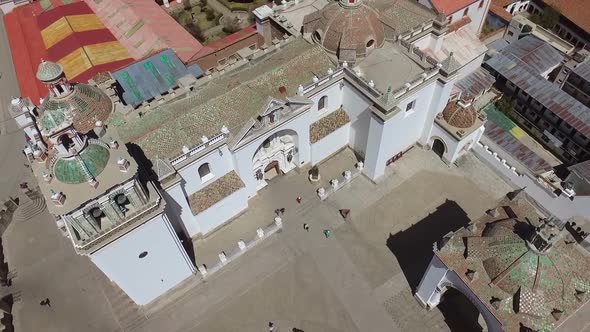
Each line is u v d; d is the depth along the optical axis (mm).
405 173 56812
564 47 67562
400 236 51188
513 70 62125
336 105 54188
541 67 63656
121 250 38312
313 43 52812
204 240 51906
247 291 47625
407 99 48781
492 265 35750
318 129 53844
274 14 59188
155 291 46094
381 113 47031
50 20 72062
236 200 51031
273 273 48812
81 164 32750
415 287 47250
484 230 38312
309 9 60281
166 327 45625
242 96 47406
